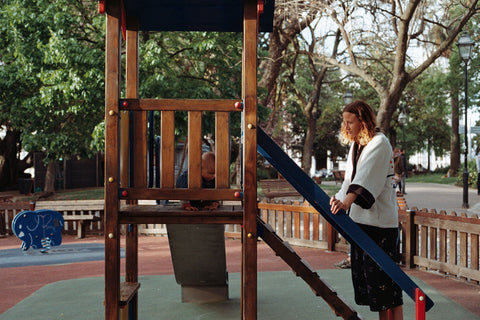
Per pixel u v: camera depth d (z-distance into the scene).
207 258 4.92
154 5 3.81
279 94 24.86
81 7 12.62
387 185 3.42
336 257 7.79
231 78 13.26
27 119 15.12
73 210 10.82
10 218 11.18
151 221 3.27
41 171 25.23
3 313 4.89
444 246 6.44
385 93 14.69
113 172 3.19
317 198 3.34
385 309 3.37
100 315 4.77
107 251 3.17
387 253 3.42
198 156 3.32
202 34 11.77
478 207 14.73
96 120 14.41
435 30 15.82
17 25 12.63
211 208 3.52
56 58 11.55
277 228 9.40
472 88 30.17
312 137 25.38
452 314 4.62
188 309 4.98
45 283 6.37
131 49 4.08
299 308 4.95
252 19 3.21
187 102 3.28
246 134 3.18
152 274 6.77
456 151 36.78
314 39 16.97
